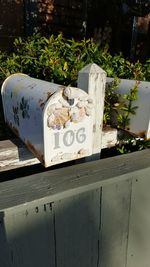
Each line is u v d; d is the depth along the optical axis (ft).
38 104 1.48
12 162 1.78
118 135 2.20
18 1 5.93
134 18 11.21
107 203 1.74
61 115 1.46
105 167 1.81
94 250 1.85
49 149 1.50
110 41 12.96
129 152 2.30
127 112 2.08
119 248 2.03
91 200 1.64
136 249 2.18
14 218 1.35
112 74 2.69
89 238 1.77
